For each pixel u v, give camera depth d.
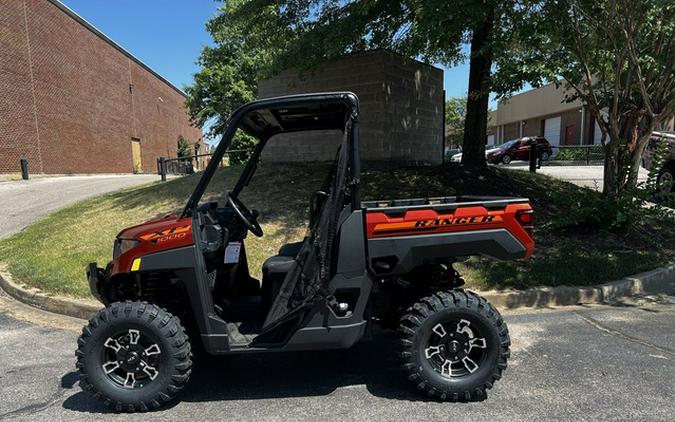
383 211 3.67
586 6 7.02
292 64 9.65
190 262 3.59
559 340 4.76
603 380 3.89
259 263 6.79
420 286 4.09
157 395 3.50
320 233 3.58
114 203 10.93
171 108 47.25
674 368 4.10
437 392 3.57
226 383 4.03
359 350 4.71
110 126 32.06
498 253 3.74
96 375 3.48
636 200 7.71
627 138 8.02
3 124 20.73
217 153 3.69
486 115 10.88
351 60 11.29
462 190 9.54
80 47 27.78
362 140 11.23
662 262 6.85
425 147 12.47
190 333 3.97
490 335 3.57
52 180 20.31
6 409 3.61
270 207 8.82
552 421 3.29
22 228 10.10
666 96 7.64
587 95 7.98
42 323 5.55
